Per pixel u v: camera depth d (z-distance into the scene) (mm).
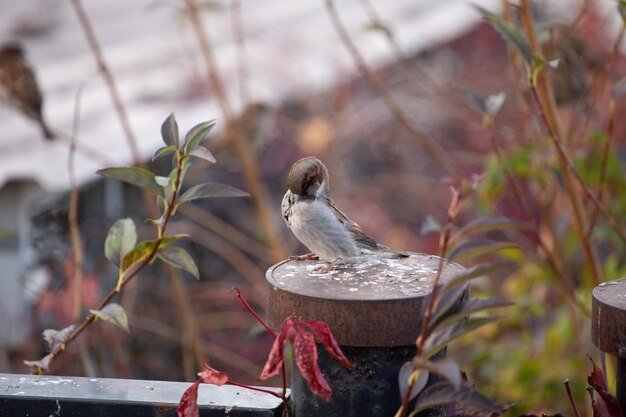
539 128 8742
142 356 11758
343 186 15438
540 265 8391
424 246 15070
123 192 13062
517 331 9312
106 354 10695
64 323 10594
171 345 12109
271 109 12469
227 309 12805
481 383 9078
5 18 15617
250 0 17812
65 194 11758
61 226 12070
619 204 8688
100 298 11602
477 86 16906
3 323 11477
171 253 4812
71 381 4590
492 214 9102
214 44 14414
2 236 7227
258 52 14000
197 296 11867
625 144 10250
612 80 9711
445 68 18406
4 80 9664
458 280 3449
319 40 14852
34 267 11805
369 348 4023
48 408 4379
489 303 3518
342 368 4066
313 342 3615
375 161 17484
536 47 6711
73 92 12484
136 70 13305
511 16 7562
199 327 11797
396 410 4043
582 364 8398
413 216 16594
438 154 9109
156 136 11258
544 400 8492
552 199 8805
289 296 4035
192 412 3850
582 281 8914
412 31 15922
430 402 3475
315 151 14844
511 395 8617
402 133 17328
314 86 13500
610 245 10289
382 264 4652
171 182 4539
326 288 4102
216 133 11367
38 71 13180
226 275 13906
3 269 11641
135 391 4465
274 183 15016
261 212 10453
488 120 6699
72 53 14086
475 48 17688
